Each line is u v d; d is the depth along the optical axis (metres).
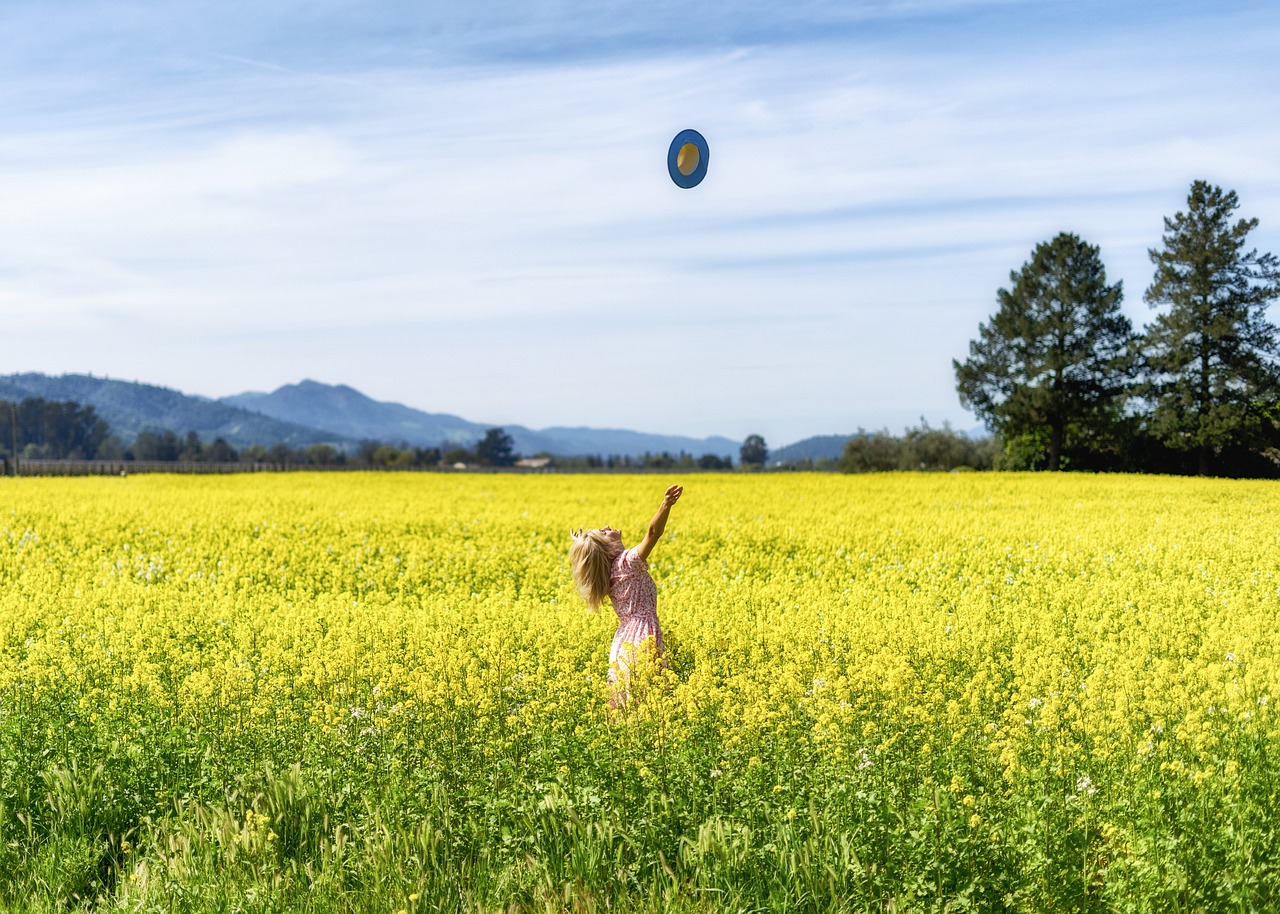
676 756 5.63
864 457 80.75
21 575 13.48
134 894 4.93
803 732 5.97
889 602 10.85
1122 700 6.12
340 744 6.09
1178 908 4.30
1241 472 64.06
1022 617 9.75
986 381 73.38
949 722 6.01
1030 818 4.79
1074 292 69.62
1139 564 13.27
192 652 8.34
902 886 4.62
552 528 19.78
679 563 14.66
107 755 6.07
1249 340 64.00
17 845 5.39
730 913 4.63
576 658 8.02
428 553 15.82
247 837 5.18
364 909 4.77
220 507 23.41
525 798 5.42
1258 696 6.57
